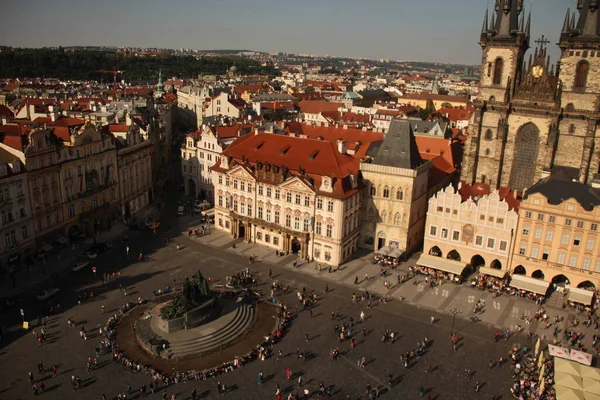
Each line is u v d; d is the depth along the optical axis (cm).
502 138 16175
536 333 10981
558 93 15150
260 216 15200
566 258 12519
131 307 11488
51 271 13150
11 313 11044
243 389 8850
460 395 8894
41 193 13700
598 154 15038
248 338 10438
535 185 13112
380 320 11344
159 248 14875
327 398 8688
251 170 15025
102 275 13025
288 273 13525
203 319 10512
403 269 13950
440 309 11906
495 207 13138
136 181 18050
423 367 9681
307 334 10525
